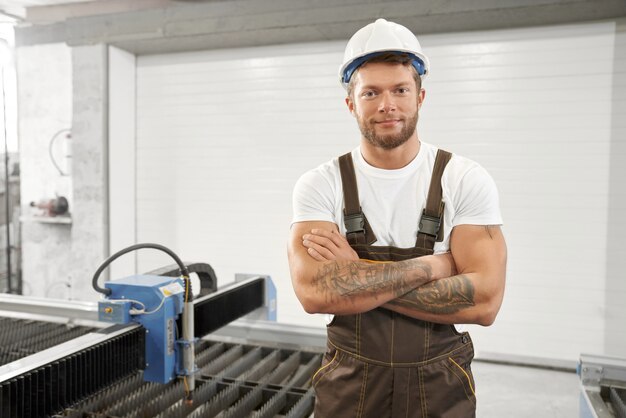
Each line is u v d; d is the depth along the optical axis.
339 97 3.95
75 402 1.42
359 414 1.14
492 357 3.57
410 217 1.14
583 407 1.67
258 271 4.22
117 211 4.31
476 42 3.61
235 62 4.16
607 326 3.48
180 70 4.30
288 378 2.06
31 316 2.54
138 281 1.66
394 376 1.12
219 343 2.29
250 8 3.70
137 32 3.97
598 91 3.41
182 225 4.38
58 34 4.45
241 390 1.90
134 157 4.44
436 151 1.18
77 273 4.32
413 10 3.37
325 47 3.95
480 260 1.09
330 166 1.21
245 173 4.20
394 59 1.05
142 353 1.63
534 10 3.22
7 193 4.43
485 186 1.12
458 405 1.13
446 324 1.14
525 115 3.55
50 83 4.52
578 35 3.42
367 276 1.08
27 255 4.72
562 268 3.54
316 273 1.11
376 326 1.13
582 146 3.46
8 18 4.43
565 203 3.51
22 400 1.27
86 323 2.45
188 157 4.33
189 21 3.83
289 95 4.05
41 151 4.60
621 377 1.67
